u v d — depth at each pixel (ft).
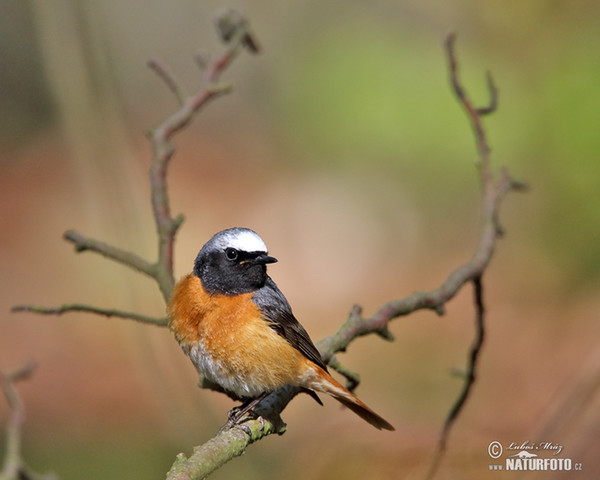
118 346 49.26
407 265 59.62
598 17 45.73
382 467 28.22
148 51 76.84
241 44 27.37
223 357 21.35
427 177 55.42
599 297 47.57
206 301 21.50
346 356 47.57
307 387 22.11
